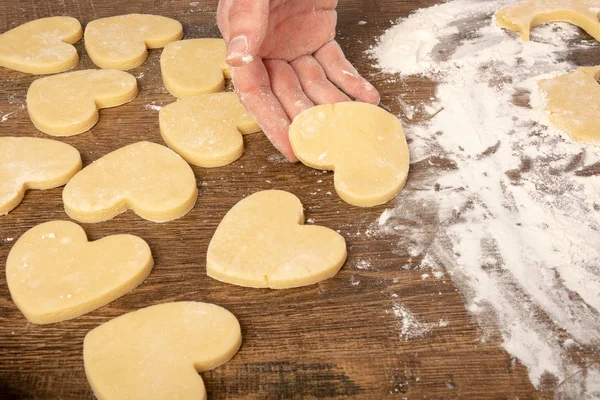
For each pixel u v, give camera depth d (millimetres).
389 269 443
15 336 413
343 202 478
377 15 619
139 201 463
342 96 522
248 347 410
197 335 404
